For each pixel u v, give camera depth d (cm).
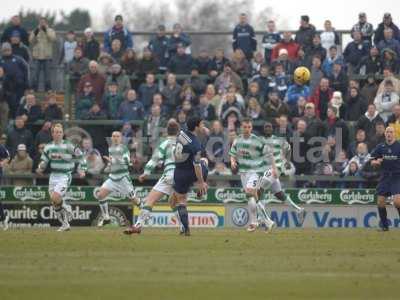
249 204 8394
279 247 6469
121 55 11519
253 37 11531
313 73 10894
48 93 11288
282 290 4350
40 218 10200
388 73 10525
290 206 10088
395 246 6569
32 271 4969
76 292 4247
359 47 11238
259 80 10838
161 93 10819
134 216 10138
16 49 11456
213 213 10088
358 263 5409
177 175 7462
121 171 9388
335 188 10162
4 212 10125
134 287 4397
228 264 5344
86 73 11119
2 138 10575
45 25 11619
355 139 10312
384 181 8569
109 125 10825
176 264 5328
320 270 5081
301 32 11269
